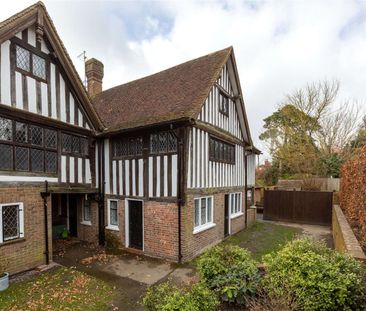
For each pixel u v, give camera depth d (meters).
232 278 4.15
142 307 4.97
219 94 9.98
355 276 3.53
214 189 9.48
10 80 6.45
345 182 9.81
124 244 8.89
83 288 5.79
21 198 6.65
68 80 8.19
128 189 8.83
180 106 8.07
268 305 3.46
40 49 7.29
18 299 5.21
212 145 9.45
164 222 7.94
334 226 9.84
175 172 7.77
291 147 22.36
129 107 10.12
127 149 8.95
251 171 14.17
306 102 23.02
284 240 10.03
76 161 8.66
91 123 9.16
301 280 3.63
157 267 7.19
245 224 12.57
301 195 13.78
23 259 6.61
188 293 3.60
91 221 9.93
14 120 6.61
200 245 8.40
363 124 20.95
